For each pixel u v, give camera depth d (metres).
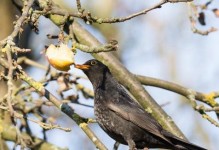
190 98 12.23
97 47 9.29
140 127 11.71
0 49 9.33
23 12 9.62
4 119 13.30
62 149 12.95
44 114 14.76
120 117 11.80
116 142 12.05
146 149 11.19
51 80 12.23
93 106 12.77
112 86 12.18
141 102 12.09
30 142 12.77
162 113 11.96
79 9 9.84
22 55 16.58
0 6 14.88
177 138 11.33
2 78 9.75
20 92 13.87
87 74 12.33
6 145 13.19
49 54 9.29
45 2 11.19
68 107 10.53
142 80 12.55
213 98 12.30
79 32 12.12
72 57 9.29
